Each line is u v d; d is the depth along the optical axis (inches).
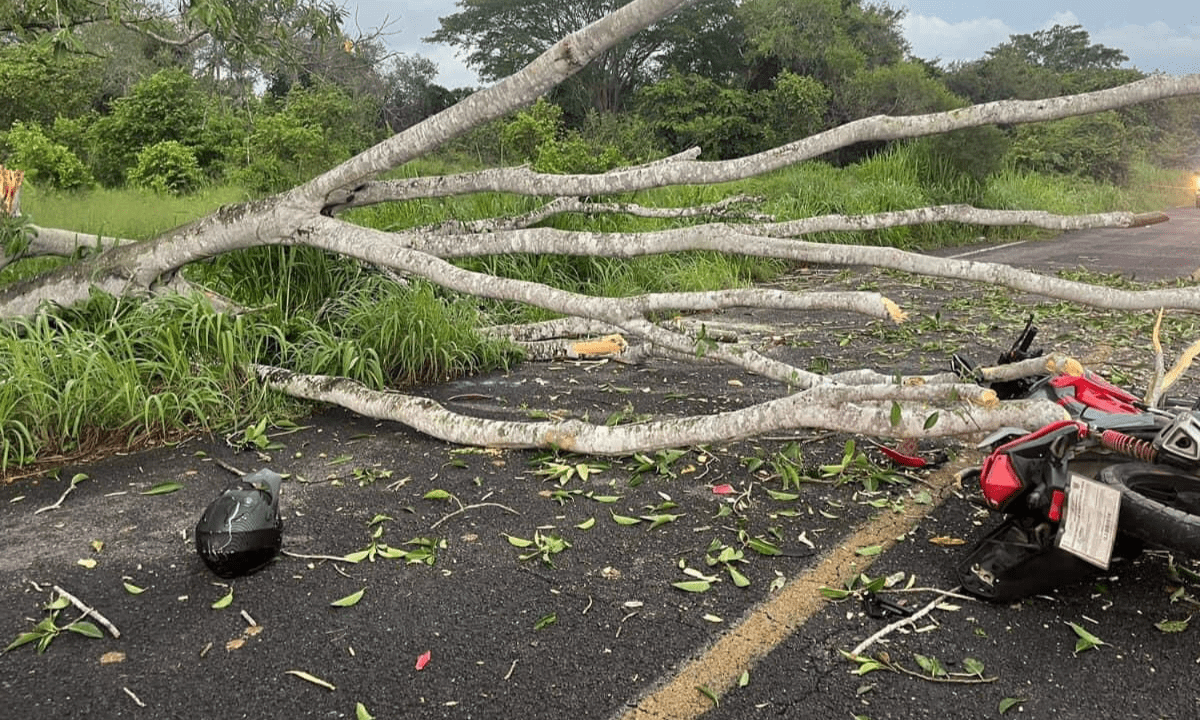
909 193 652.1
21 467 184.5
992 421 137.3
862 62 1375.5
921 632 119.1
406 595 131.1
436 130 208.2
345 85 734.5
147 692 108.0
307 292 272.7
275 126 541.0
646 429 176.6
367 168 219.0
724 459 185.6
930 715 102.0
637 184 218.7
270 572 138.9
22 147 514.6
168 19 309.4
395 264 221.0
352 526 155.7
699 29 1847.9
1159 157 1258.0
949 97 1267.2
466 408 226.5
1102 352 287.7
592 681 109.0
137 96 653.9
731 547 145.3
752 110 1180.5
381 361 249.9
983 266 191.3
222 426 207.0
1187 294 177.9
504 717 102.0
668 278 382.3
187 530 154.6
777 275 471.5
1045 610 124.3
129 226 334.6
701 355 197.2
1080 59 2372.0
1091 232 722.2
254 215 230.5
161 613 126.7
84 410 197.2
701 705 103.9
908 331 323.9
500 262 335.0
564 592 131.5
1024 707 103.2
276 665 113.3
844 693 106.1
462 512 161.2
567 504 164.1
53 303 236.1
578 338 287.6
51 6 261.3
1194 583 130.4
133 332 220.2
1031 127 1062.4
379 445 197.8
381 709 103.9
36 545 149.1
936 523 154.2
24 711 104.3
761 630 120.2
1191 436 109.7
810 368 257.0
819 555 142.6
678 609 126.2
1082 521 113.0
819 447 192.4
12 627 123.7
